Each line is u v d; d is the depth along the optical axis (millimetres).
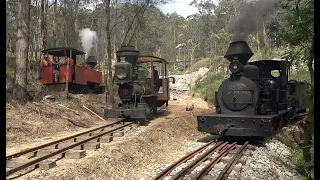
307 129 6969
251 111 10906
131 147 8961
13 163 6578
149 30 34406
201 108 21969
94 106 17578
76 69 19578
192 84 40250
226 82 11523
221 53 44656
